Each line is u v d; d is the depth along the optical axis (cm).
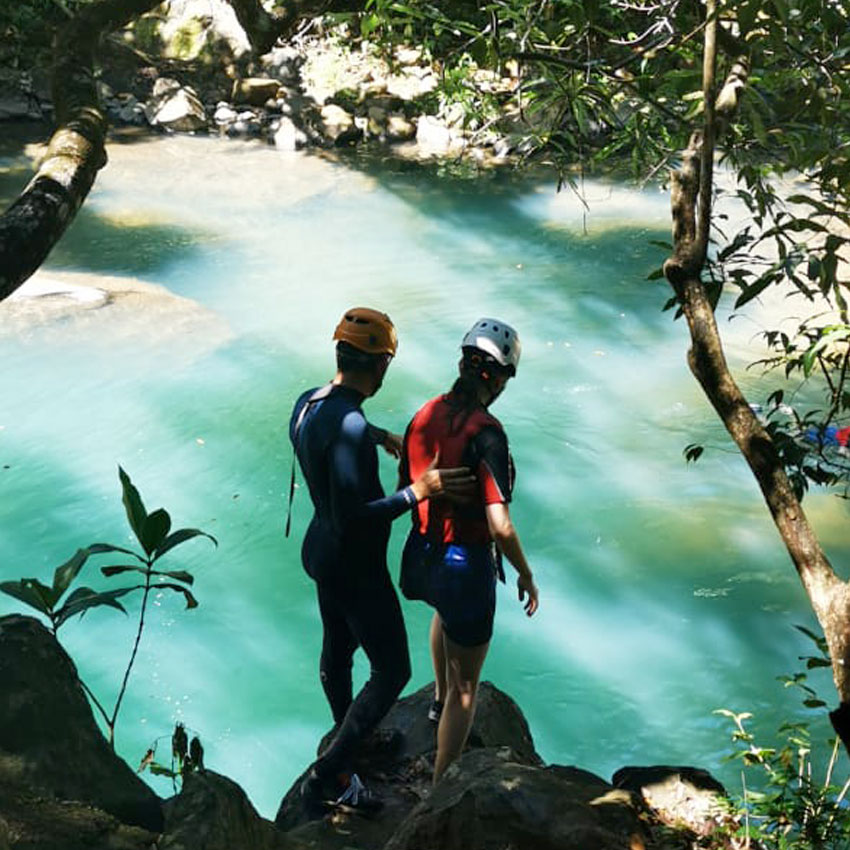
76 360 1017
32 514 814
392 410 973
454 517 383
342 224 1419
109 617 711
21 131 1639
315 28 1948
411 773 429
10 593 329
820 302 1109
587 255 1328
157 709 634
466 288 1236
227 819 296
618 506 841
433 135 1752
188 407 962
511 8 318
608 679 665
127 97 1770
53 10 1302
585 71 324
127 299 1129
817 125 295
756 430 230
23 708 304
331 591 396
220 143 1705
